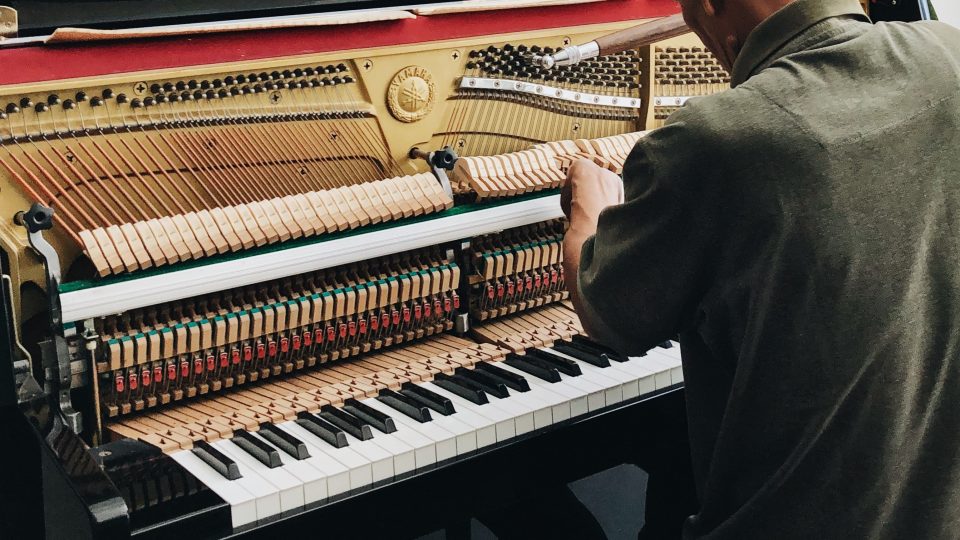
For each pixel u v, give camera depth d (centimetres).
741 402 123
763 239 114
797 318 115
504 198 196
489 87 200
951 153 114
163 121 167
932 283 116
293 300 175
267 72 175
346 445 157
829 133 111
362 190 180
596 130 221
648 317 125
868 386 115
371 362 187
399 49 186
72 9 198
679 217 118
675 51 225
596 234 131
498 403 171
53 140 158
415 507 158
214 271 161
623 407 179
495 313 202
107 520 129
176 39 164
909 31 121
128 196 166
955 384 120
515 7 198
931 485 123
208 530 138
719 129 114
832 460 118
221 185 176
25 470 153
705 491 133
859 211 111
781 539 124
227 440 158
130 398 163
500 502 168
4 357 155
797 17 119
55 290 149
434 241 184
